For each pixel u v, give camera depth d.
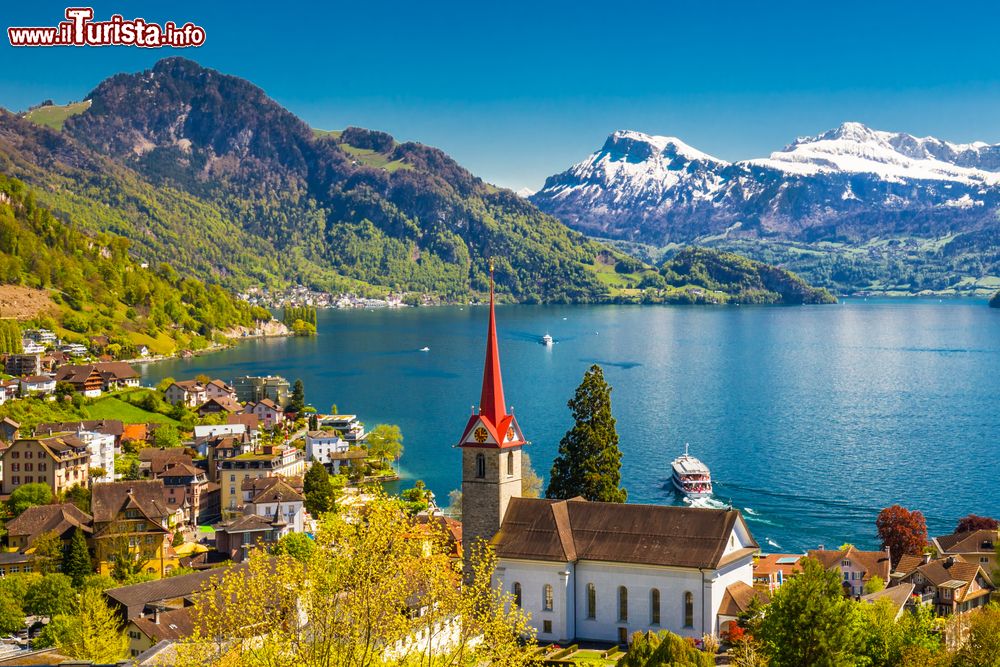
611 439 158.25
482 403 127.88
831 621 92.56
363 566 62.94
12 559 176.38
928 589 154.25
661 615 118.56
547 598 122.31
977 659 96.19
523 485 186.75
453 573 73.12
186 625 129.38
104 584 158.62
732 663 100.06
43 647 137.12
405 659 63.94
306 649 62.84
